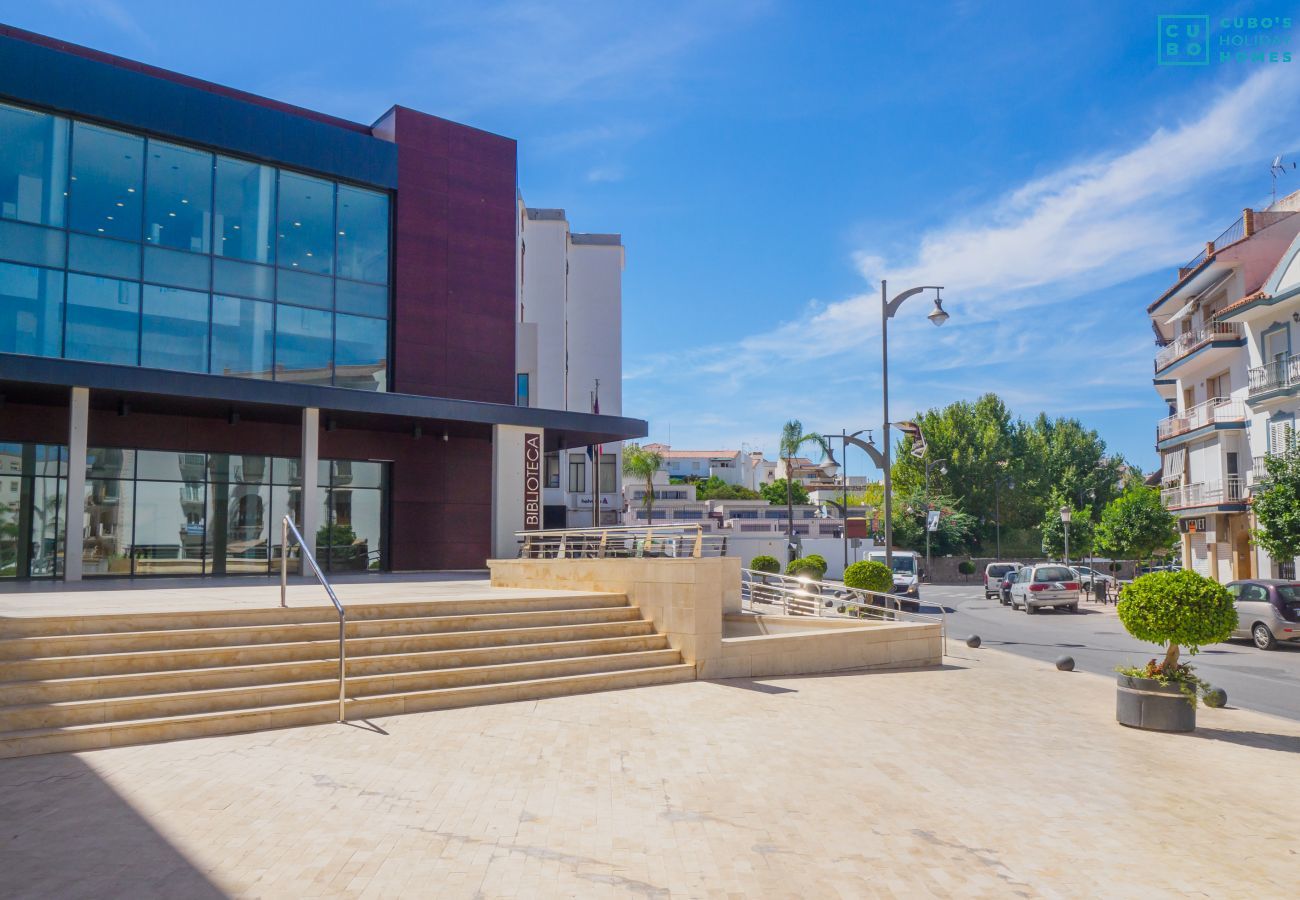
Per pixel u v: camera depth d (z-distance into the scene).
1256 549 31.44
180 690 8.99
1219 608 9.68
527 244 46.75
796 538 49.09
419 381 26.30
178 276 22.27
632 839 5.83
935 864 5.48
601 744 8.39
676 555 15.90
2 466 20.83
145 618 9.95
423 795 6.65
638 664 12.25
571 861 5.41
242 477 23.91
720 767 7.65
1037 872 5.39
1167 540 45.66
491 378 27.61
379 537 26.48
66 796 6.48
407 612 11.74
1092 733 9.59
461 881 5.05
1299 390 28.27
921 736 9.14
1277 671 16.33
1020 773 7.73
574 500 48.81
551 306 46.69
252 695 9.05
